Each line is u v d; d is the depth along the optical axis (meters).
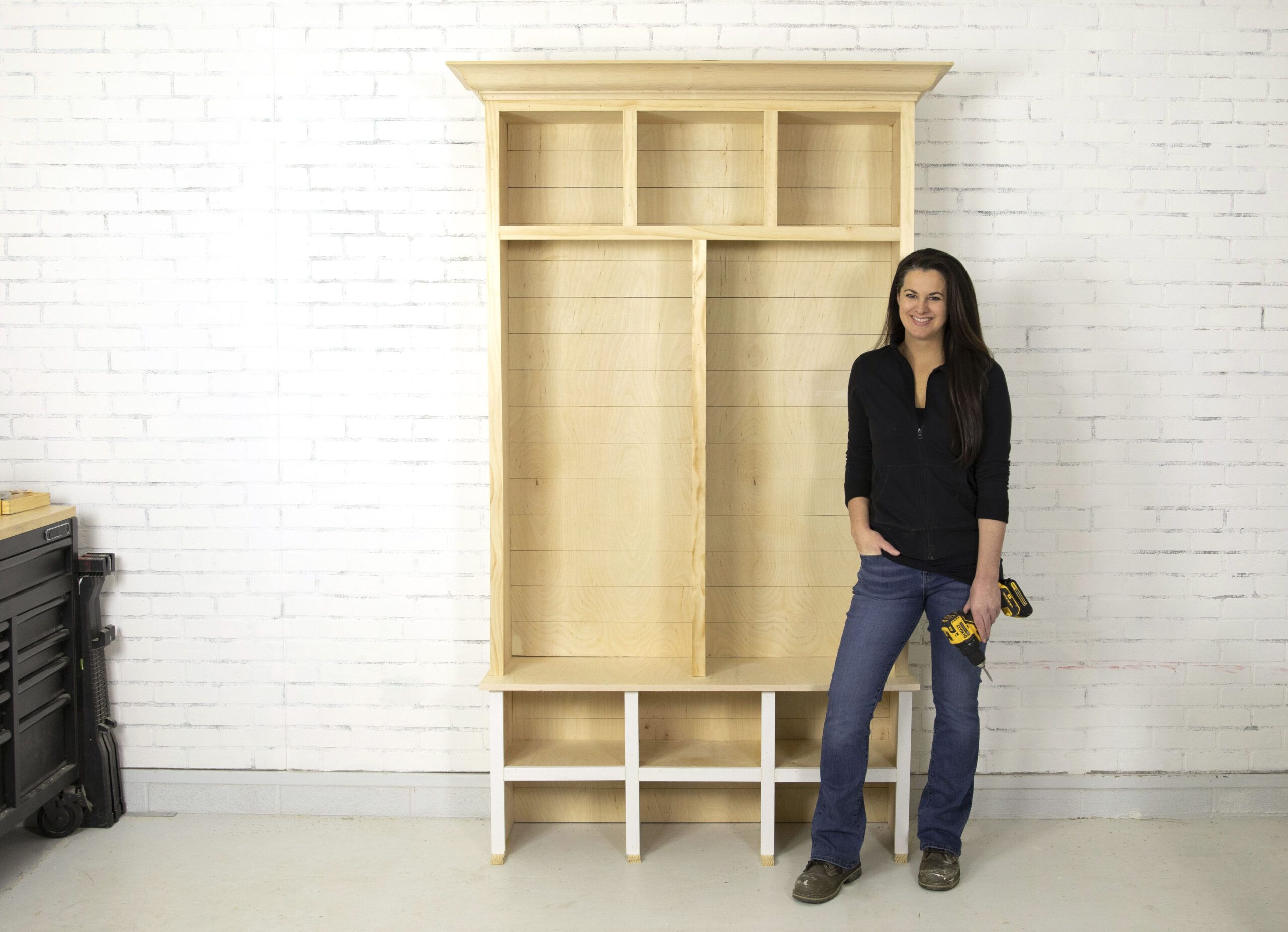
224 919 2.64
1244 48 3.13
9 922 2.62
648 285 3.08
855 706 2.71
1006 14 3.12
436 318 3.18
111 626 3.23
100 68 3.14
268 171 3.16
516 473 3.13
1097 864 2.94
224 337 3.20
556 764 2.98
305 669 3.26
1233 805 3.25
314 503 3.23
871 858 2.98
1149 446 3.21
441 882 2.83
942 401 2.66
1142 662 3.25
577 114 2.93
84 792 3.15
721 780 2.94
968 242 3.17
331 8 3.12
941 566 2.66
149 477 3.23
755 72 2.81
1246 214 3.16
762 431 3.12
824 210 3.08
